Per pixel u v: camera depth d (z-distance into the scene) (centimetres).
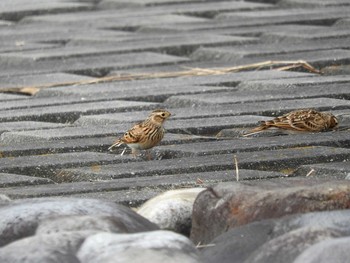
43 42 2009
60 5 2383
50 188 1144
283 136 1330
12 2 2462
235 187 945
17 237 896
